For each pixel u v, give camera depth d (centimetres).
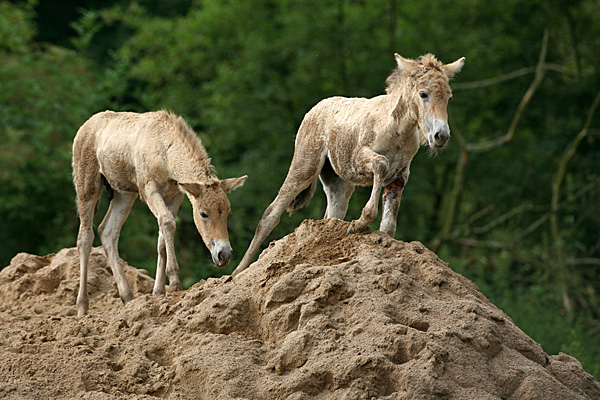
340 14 4866
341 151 1800
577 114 4881
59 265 2242
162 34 5247
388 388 1287
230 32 5116
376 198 1636
